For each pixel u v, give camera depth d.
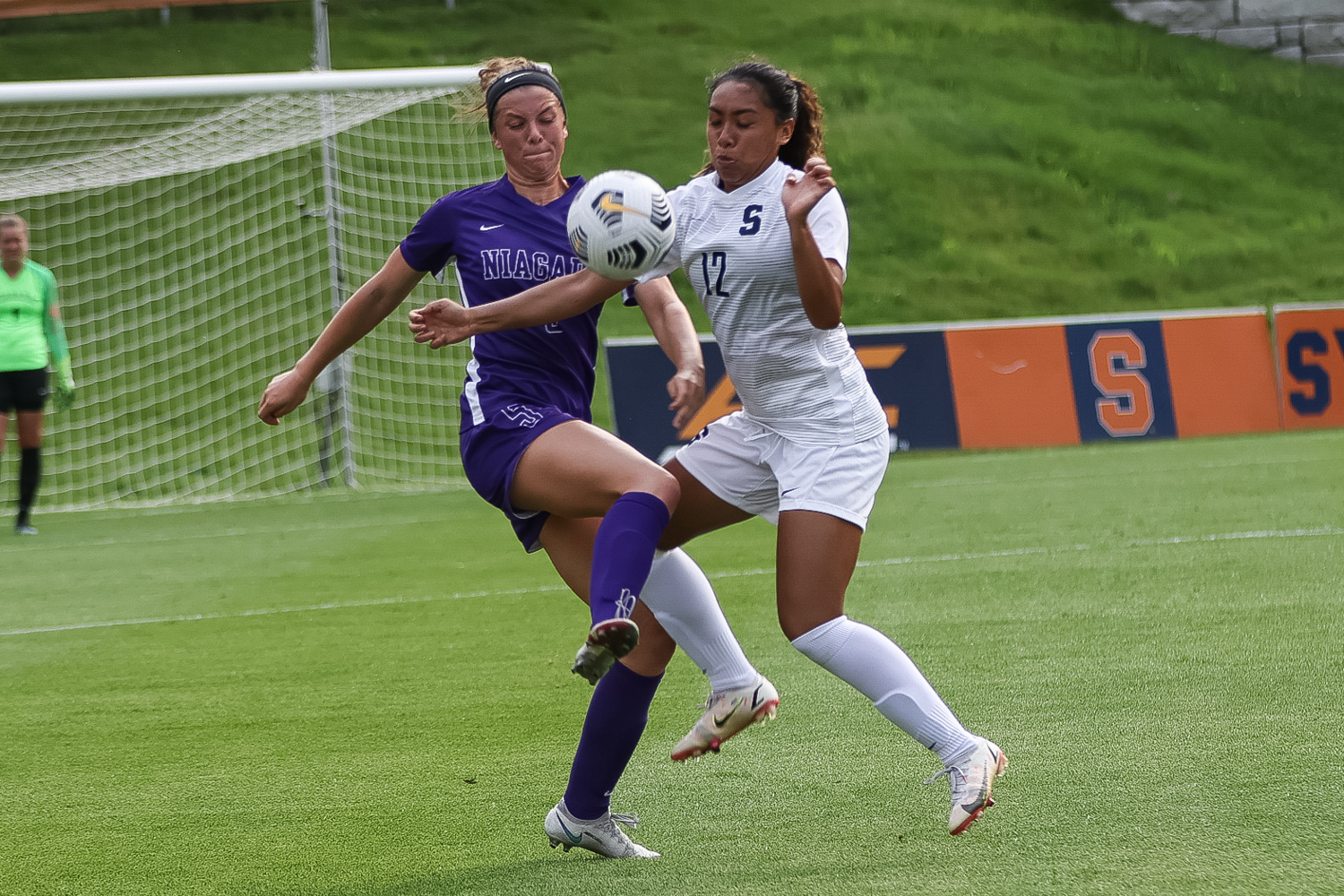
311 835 11.68
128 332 55.84
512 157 11.91
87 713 16.78
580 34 83.88
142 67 79.25
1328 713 13.72
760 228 10.70
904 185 68.31
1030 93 78.00
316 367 12.06
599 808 10.70
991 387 46.91
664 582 10.91
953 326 47.16
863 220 65.62
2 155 66.88
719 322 11.12
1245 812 10.70
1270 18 86.38
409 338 54.94
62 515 41.66
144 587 26.88
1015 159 71.81
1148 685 15.34
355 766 13.89
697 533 11.53
